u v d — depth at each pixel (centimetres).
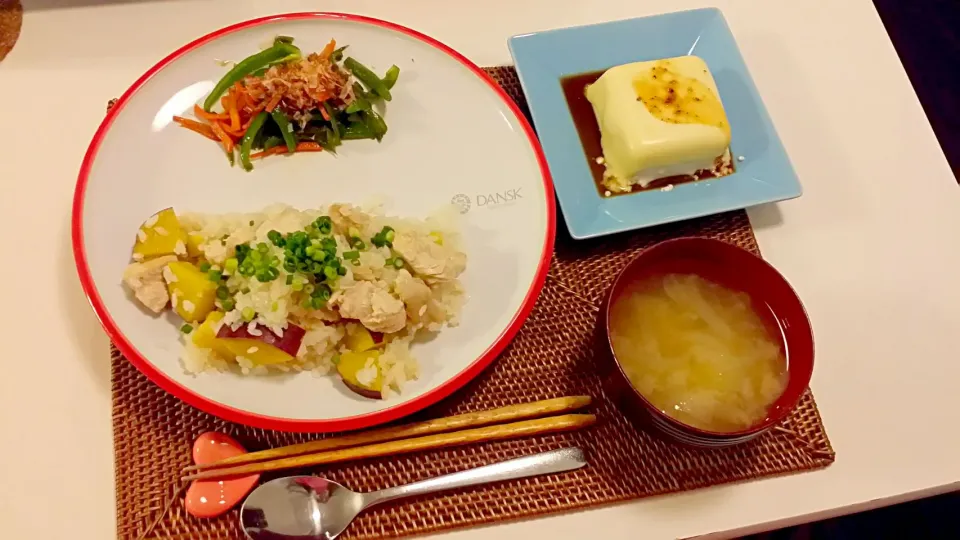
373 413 48
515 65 60
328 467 49
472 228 55
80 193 51
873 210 61
